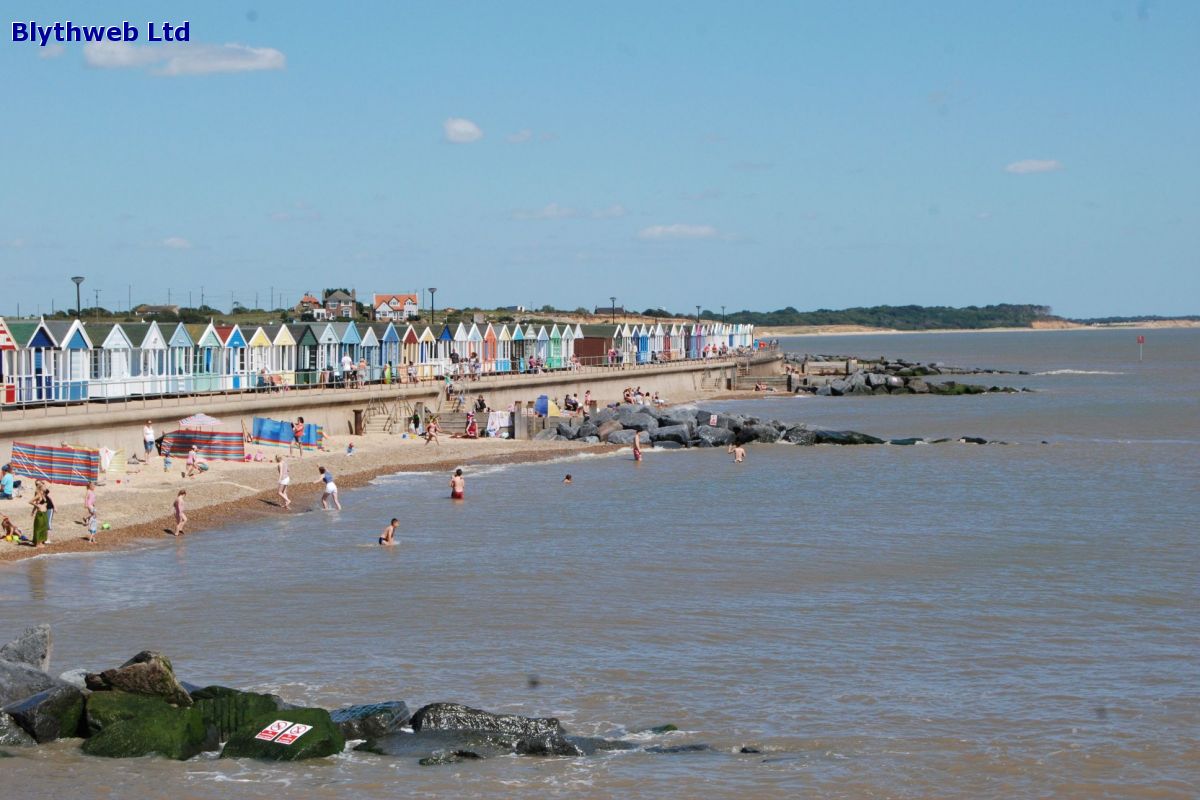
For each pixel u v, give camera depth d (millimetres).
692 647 33156
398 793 23328
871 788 23906
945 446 85375
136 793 23125
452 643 33469
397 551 46125
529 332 125312
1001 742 26281
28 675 26625
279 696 28594
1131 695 29234
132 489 56000
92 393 68438
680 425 87875
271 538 48719
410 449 78000
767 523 52812
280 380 84938
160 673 26328
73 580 40594
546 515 55094
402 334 101938
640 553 45812
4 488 51094
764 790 23750
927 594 39094
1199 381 171625
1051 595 38906
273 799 22938
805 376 160875
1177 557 44656
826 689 29688
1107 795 23719
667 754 25500
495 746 25406
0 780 23594
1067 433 96188
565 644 33406
